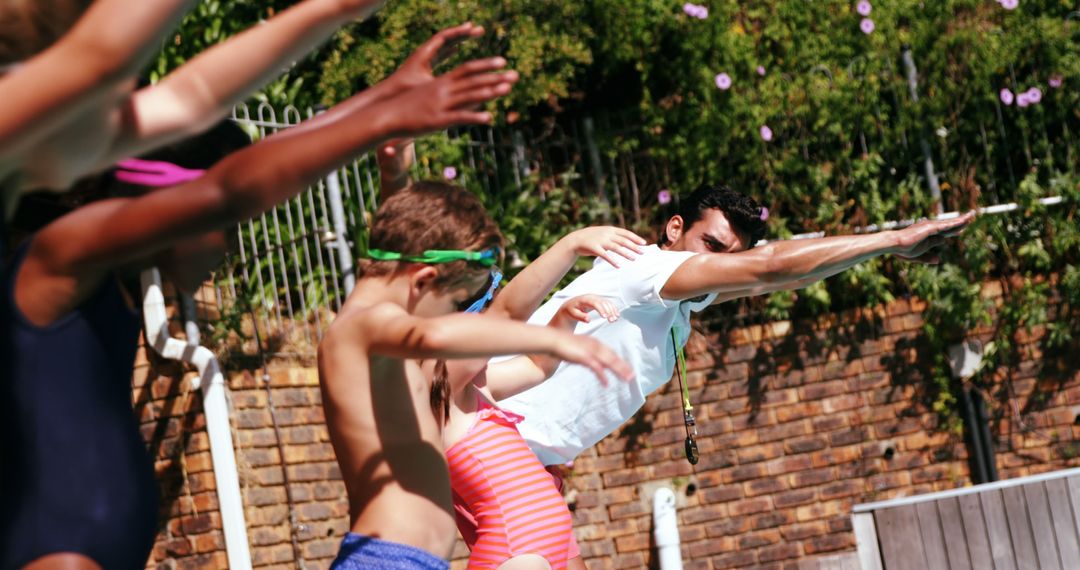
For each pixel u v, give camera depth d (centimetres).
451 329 228
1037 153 834
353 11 166
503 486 342
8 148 140
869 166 814
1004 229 814
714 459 789
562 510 351
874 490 791
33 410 190
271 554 647
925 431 798
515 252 785
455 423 346
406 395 271
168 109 165
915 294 809
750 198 452
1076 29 827
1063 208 813
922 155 828
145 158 222
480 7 790
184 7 143
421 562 263
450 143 805
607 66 833
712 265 373
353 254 729
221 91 167
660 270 381
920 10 837
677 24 814
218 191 164
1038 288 802
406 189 273
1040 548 650
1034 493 656
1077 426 799
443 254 262
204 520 632
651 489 783
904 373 802
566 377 404
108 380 199
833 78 821
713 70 823
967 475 795
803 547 784
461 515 347
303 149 162
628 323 393
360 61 793
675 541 764
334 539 678
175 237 171
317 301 755
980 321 799
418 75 190
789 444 793
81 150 159
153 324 632
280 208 769
